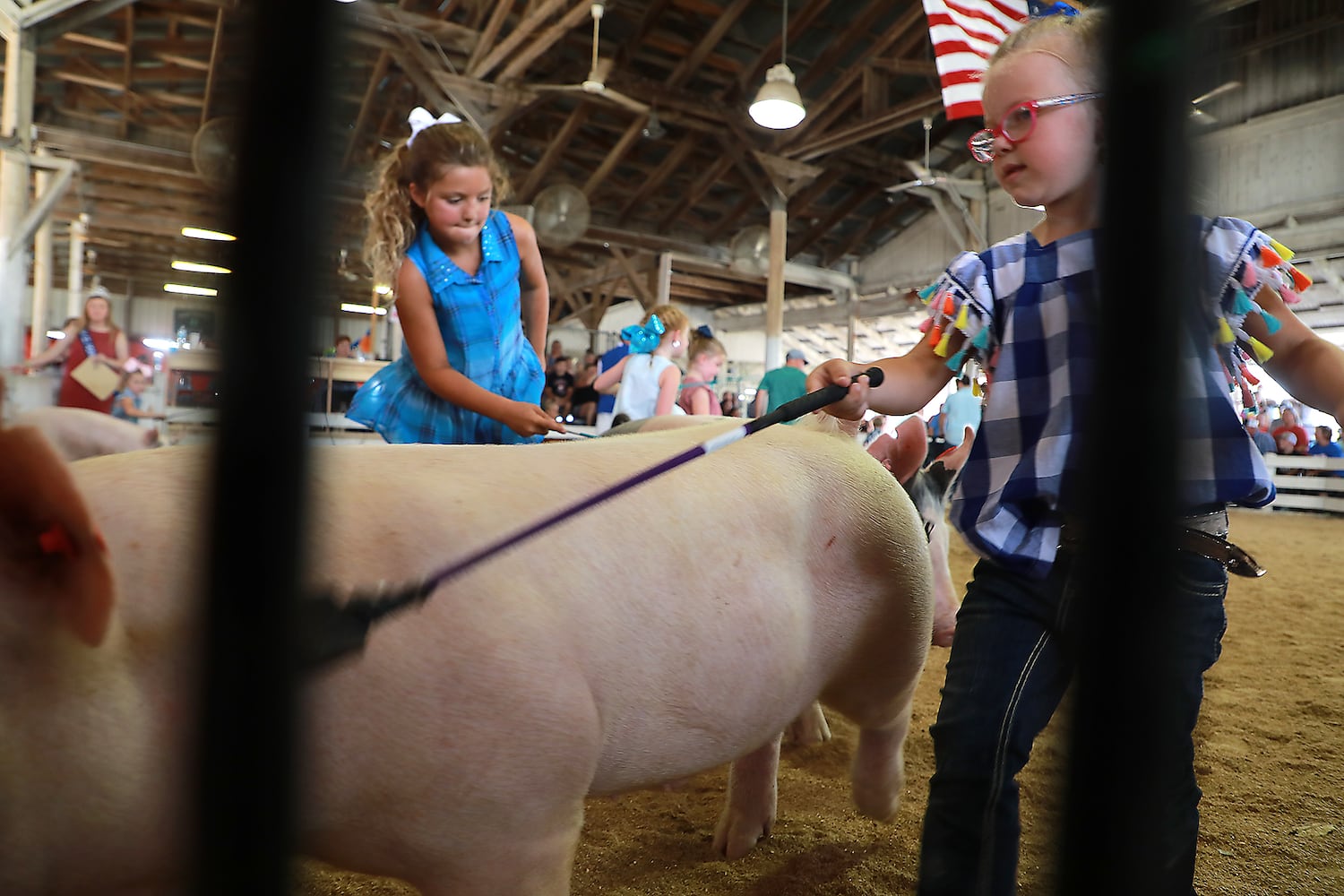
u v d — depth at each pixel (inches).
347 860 50.9
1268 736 121.4
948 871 54.4
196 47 490.3
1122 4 36.0
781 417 61.9
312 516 37.1
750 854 88.0
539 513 54.7
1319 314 577.6
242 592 36.6
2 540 40.1
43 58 499.2
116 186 598.2
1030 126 60.6
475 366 91.3
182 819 43.4
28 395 279.0
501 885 50.7
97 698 42.1
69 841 42.4
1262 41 512.1
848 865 86.4
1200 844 89.7
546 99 474.6
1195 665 56.2
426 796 48.1
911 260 743.7
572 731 51.0
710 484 62.6
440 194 82.8
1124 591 40.6
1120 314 38.7
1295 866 85.5
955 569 263.9
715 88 552.7
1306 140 526.0
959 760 56.3
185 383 253.0
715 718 60.1
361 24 34.6
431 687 47.1
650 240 650.2
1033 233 67.5
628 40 509.0
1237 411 58.6
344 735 45.9
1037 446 59.4
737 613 59.7
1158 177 37.2
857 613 69.0
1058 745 43.6
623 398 185.6
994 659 57.9
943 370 72.1
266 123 33.8
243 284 34.7
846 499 68.2
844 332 871.1
